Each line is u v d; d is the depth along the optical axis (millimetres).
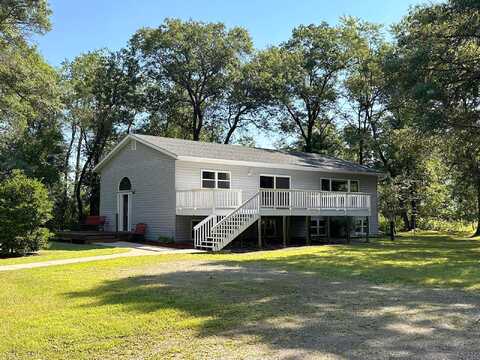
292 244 21609
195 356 5086
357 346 5406
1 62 23609
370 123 34625
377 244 21812
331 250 17875
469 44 19422
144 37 38938
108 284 9578
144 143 22297
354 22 35938
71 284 9570
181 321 6527
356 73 35781
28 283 9789
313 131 40906
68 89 32781
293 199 20750
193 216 21578
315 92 37281
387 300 8062
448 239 26516
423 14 20031
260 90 38375
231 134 42281
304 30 37312
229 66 38969
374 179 29688
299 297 8281
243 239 22797
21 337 5797
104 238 21703
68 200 37688
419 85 18531
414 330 6090
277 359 4969
